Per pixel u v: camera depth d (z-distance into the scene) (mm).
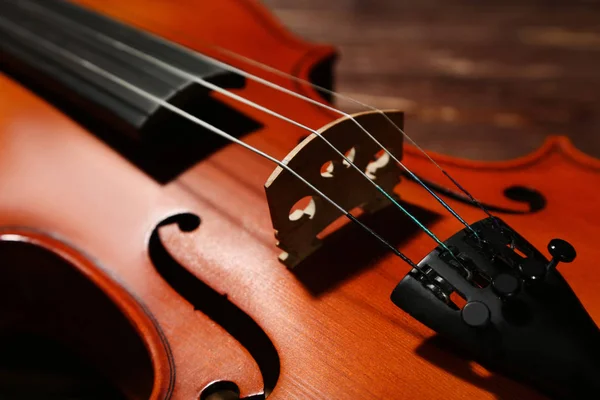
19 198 352
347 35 730
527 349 243
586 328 243
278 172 270
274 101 391
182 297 301
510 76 640
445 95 622
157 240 321
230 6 508
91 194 345
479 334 249
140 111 350
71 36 414
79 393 410
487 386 252
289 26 755
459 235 265
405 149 354
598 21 713
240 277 295
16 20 439
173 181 340
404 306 260
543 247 299
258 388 267
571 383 239
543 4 754
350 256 295
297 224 286
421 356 261
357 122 288
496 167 347
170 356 282
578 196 332
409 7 777
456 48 689
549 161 354
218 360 277
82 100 373
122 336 328
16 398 407
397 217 310
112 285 309
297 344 270
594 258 293
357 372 260
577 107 595
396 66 669
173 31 478
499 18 736
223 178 337
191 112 371
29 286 357
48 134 380
